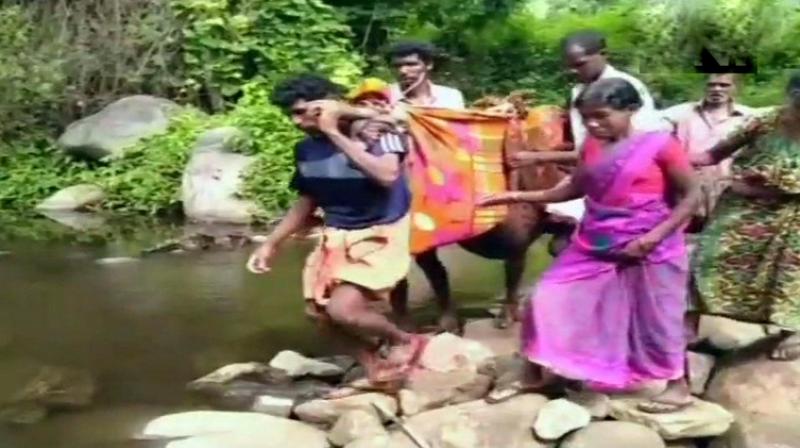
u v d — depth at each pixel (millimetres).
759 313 4434
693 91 11914
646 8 13609
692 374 4656
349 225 4434
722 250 4457
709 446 4246
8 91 11453
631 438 4035
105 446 4312
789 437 4184
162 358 5441
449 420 4180
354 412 4242
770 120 4352
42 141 11492
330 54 12102
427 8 13227
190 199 10000
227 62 11977
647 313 4164
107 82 12039
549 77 12867
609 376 4184
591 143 4172
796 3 13156
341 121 4398
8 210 10406
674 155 4062
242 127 10586
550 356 4156
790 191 4297
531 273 7016
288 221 4570
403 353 4562
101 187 10570
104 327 6012
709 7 12641
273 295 6676
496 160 5109
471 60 13094
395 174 4305
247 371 5047
